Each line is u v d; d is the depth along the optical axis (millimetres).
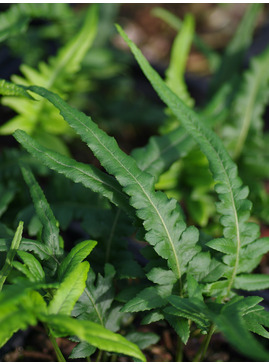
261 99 1109
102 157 775
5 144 1325
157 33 1954
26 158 1030
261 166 1099
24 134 781
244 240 803
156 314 803
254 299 731
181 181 1076
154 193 780
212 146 817
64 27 1457
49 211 812
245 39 1173
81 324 691
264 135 1146
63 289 722
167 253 785
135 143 1494
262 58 1119
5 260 797
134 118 1457
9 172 1022
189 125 825
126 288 842
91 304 821
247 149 1110
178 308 752
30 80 1055
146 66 824
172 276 801
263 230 1151
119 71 1540
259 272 1092
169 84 1079
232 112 1106
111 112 1467
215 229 1076
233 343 665
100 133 784
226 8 2061
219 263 815
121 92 1572
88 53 1421
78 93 1438
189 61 1809
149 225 776
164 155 914
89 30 1093
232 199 800
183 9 2045
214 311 740
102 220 894
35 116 1057
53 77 1069
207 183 1052
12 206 1020
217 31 1987
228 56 1184
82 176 784
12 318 665
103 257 877
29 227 929
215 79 1191
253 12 1164
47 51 1514
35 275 743
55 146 1070
